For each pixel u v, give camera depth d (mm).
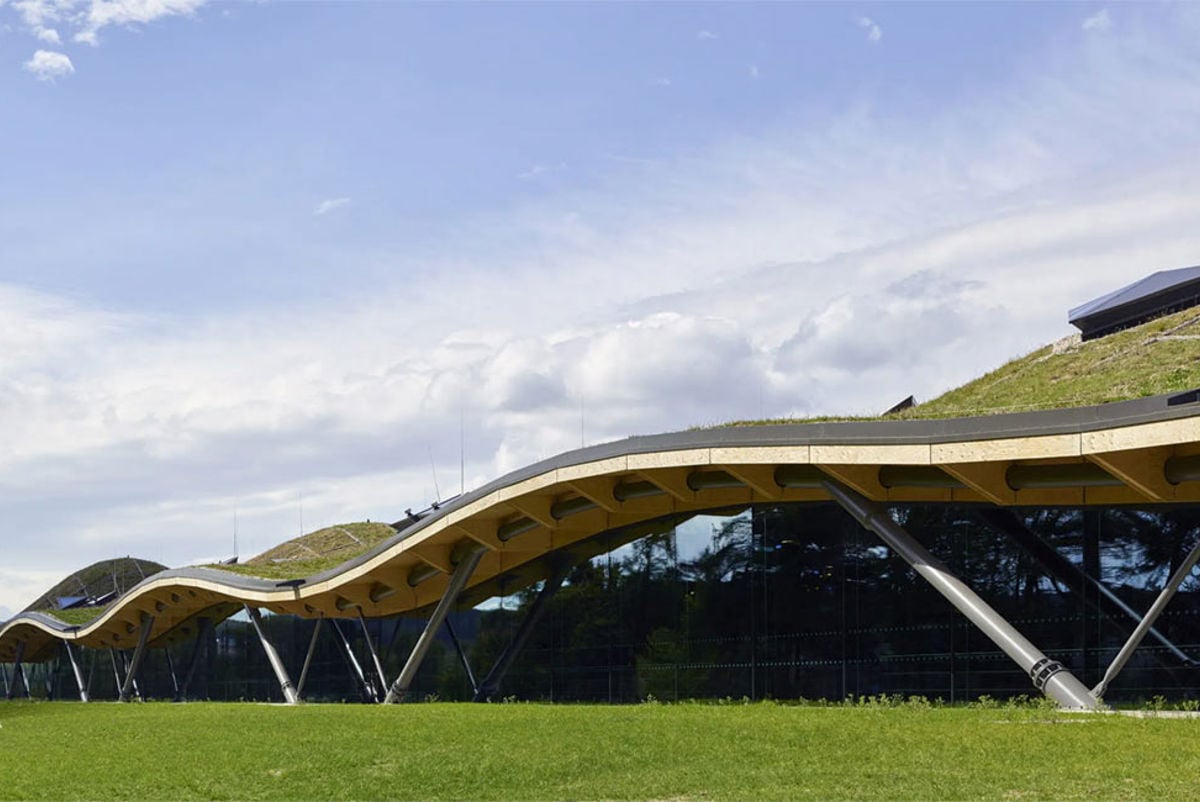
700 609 40500
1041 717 24703
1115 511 30781
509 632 48875
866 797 15203
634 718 28219
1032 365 43656
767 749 20406
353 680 60094
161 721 39344
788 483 35094
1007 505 31984
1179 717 24125
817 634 36688
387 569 50938
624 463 37000
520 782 18188
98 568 123812
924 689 33688
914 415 37000
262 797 18250
